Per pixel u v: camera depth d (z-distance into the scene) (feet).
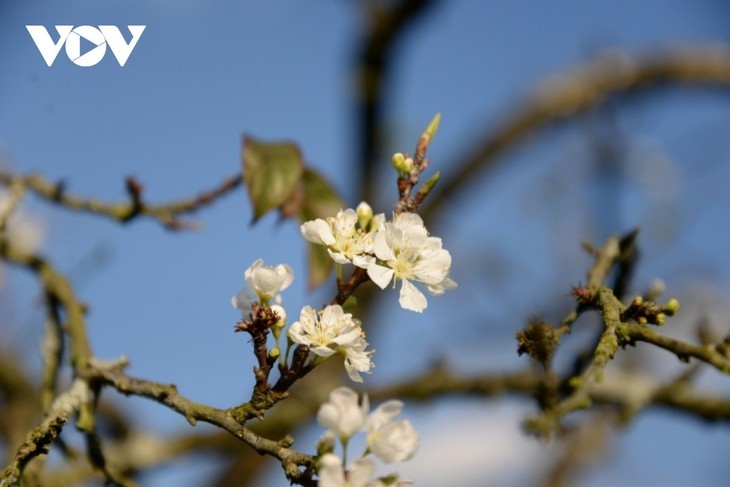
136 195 1.84
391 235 1.34
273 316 1.33
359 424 1.24
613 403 2.11
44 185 1.86
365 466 1.22
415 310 1.34
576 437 3.02
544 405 1.50
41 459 1.54
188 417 1.39
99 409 2.50
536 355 1.39
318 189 1.81
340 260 1.34
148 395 1.50
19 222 2.32
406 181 1.40
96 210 1.85
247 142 1.75
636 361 2.25
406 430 1.24
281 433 2.53
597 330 1.56
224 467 2.77
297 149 1.76
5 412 2.36
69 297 1.75
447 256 1.35
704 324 1.60
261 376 1.33
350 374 1.33
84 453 1.60
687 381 1.98
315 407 2.53
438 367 2.35
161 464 2.48
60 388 1.92
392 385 2.38
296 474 1.29
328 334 1.33
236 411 1.35
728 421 1.97
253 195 1.73
